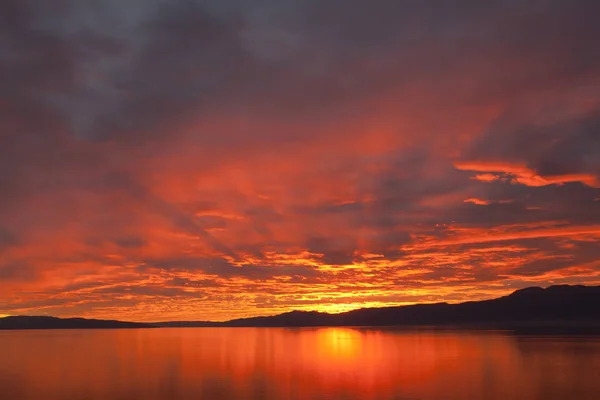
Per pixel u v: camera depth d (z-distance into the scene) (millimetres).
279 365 43781
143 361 49062
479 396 27484
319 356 52438
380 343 73438
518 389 29438
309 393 28828
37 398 28219
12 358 53844
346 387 30797
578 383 31516
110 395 28984
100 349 67875
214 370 40531
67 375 38062
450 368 39656
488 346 62719
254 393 29062
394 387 30578
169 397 28172
